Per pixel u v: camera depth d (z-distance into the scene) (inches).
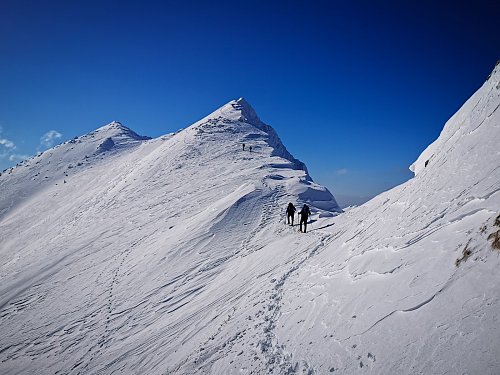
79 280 1026.1
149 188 2103.8
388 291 249.6
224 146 2733.8
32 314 874.1
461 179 331.9
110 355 543.8
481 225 226.8
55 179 5472.4
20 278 1222.9
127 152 6136.8
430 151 653.9
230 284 623.8
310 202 1262.3
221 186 1654.8
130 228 1455.5
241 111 3858.3
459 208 279.4
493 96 427.2
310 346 261.7
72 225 2197.3
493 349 149.5
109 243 1330.0
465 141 402.0
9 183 5748.0
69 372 539.2
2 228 3587.6
